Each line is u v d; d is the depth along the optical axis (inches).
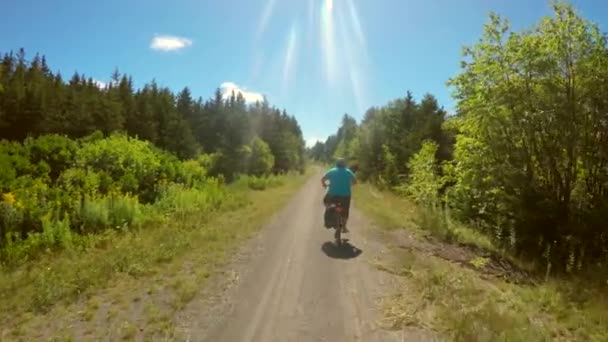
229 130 2849.4
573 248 391.5
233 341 196.1
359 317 223.6
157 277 286.7
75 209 435.8
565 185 454.0
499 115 493.4
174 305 237.3
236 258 343.0
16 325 209.6
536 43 467.8
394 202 791.7
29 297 242.8
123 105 3026.6
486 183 513.0
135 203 510.9
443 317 219.8
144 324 212.2
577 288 280.1
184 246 366.0
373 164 1776.6
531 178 473.1
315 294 259.1
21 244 347.3
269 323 216.4
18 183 471.5
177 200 606.5
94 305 232.7
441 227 484.1
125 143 709.9
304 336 201.8
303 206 717.9
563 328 216.2
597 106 444.1
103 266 299.1
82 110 2630.4
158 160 753.0
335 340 197.8
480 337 193.5
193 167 919.0
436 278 283.9
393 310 231.9
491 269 345.1
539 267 375.9
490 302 238.8
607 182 440.1
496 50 490.6
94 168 629.6
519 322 213.5
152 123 2844.5
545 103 458.3
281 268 316.2
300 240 417.7
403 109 1595.7
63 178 537.6
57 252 351.3
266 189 1210.6
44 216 391.5
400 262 329.4
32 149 613.3
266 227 488.7
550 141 459.2
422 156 758.5
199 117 3385.8
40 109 2544.3
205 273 294.4
